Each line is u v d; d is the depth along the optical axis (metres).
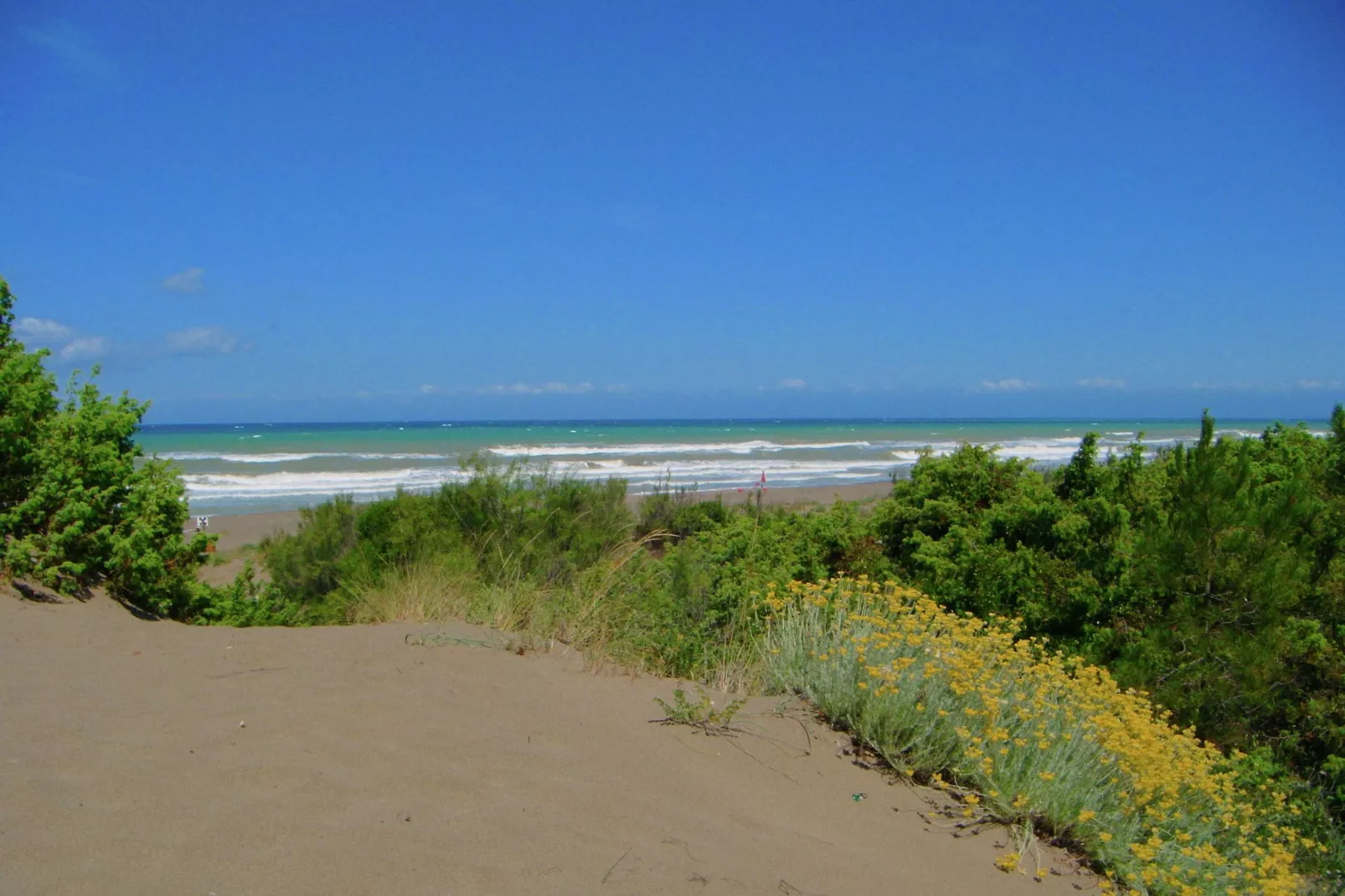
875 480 40.81
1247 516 7.03
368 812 3.51
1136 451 9.12
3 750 3.77
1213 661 6.77
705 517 13.49
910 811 4.57
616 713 5.09
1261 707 6.73
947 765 5.00
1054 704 5.42
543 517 10.20
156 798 3.45
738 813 4.13
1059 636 7.70
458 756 4.16
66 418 7.86
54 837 3.08
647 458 53.00
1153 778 4.87
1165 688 6.69
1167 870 4.52
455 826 3.50
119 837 3.13
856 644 5.60
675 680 5.98
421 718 4.57
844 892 3.59
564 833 3.58
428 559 8.81
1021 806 4.58
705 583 7.48
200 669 5.21
